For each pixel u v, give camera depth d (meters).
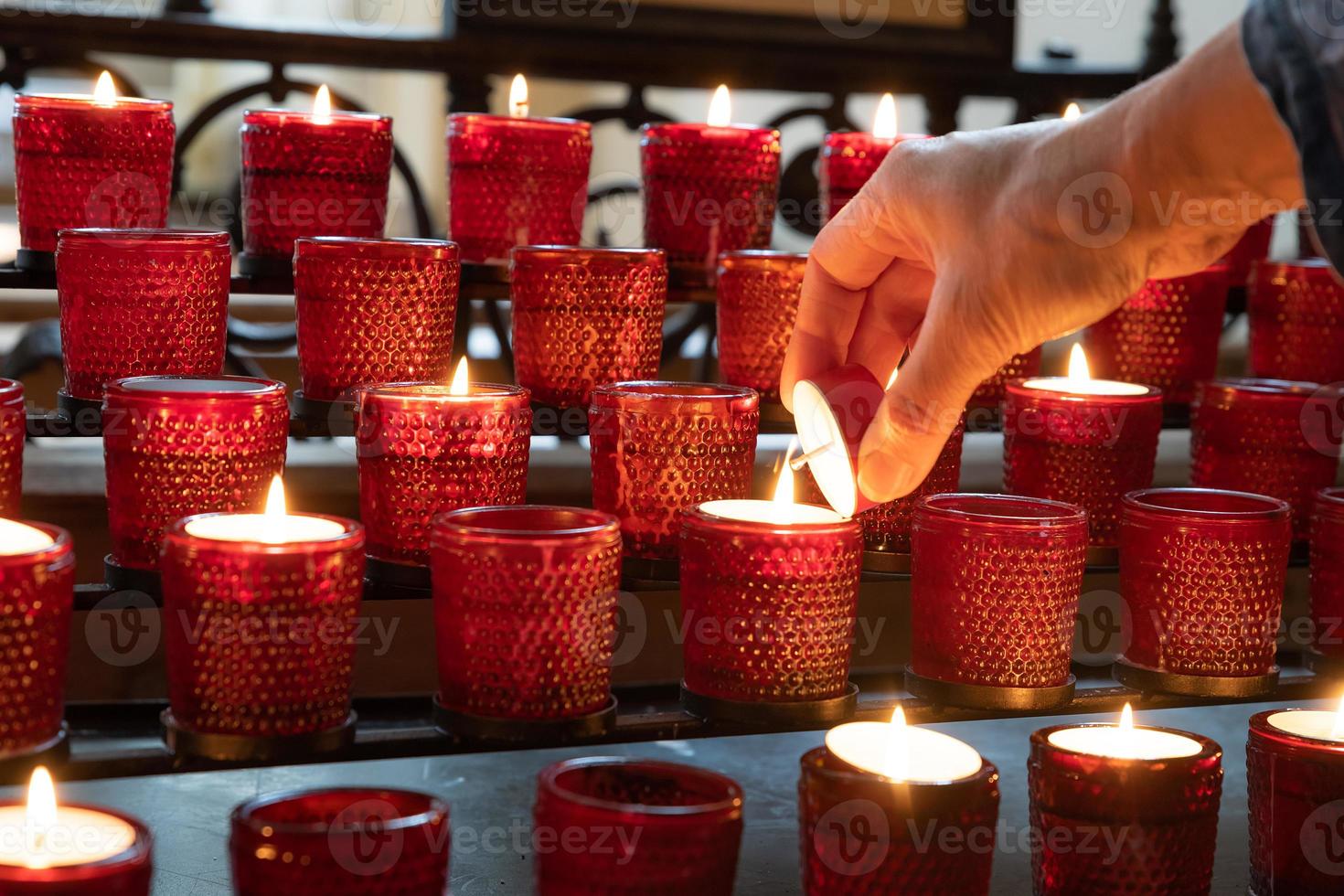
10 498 0.76
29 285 0.81
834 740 0.78
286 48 1.00
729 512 0.78
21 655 0.70
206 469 0.76
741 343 0.84
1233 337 1.30
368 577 0.78
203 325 0.80
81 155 0.81
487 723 0.74
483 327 1.23
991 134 0.74
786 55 1.06
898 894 0.75
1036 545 0.78
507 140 0.85
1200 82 0.69
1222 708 1.02
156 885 0.79
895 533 0.83
